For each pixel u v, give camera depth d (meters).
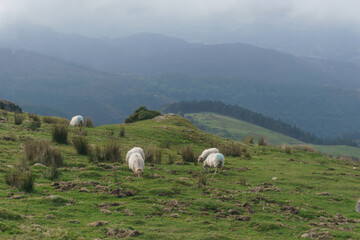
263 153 30.08
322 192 16.33
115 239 7.71
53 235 7.25
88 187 12.53
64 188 12.02
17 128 23.62
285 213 12.07
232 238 8.63
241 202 12.84
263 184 16.86
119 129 30.48
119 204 10.75
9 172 12.19
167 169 18.08
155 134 30.22
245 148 30.91
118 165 17.14
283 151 32.28
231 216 11.06
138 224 9.14
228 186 15.61
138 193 12.49
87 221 8.95
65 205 10.09
